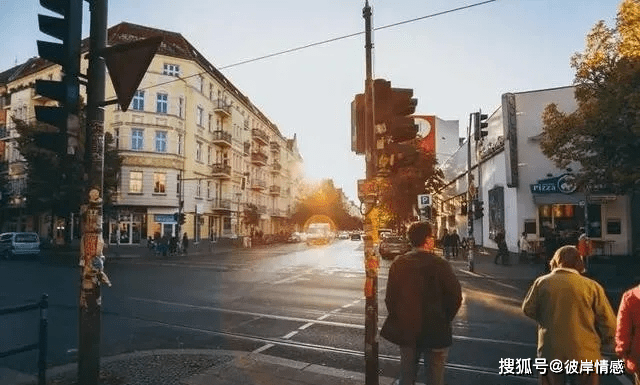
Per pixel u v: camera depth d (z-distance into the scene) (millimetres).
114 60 4789
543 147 17734
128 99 4707
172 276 18031
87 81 4984
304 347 7395
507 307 11125
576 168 22906
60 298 12477
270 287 14609
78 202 28969
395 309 3982
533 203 23641
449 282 3900
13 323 9250
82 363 4852
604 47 15859
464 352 7133
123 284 15422
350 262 25406
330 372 5844
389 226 44625
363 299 12180
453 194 43250
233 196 52906
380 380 5660
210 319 9609
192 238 42531
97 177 4945
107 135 33594
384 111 5363
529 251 22734
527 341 7824
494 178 28641
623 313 3416
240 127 56188
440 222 52031
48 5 4719
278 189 72250
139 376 5641
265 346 7469
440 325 3877
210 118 47844
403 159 5273
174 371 5844
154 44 4574
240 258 29328
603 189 19031
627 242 22469
